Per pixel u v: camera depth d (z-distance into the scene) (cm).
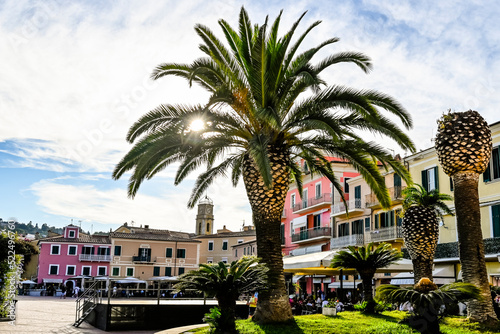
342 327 1314
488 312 1348
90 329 2038
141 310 2066
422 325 1146
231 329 1321
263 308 1459
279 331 1293
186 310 2141
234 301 1398
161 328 2080
